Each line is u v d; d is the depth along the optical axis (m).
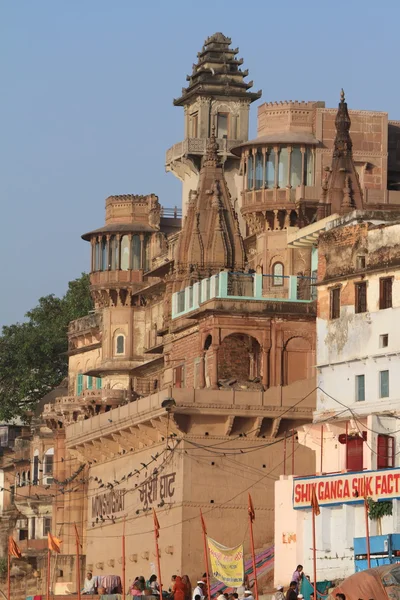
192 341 93.81
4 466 140.62
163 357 106.75
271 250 103.69
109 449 97.44
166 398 84.88
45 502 122.62
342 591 56.50
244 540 84.62
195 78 120.00
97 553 99.12
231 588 79.44
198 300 92.88
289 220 103.31
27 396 145.12
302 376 89.19
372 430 75.00
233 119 118.25
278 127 106.12
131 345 122.12
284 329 89.44
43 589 112.38
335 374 79.75
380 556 69.44
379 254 77.62
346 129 97.69
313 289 90.50
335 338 79.94
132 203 124.88
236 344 89.62
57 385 144.12
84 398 114.44
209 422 85.44
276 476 85.56
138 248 123.25
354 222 79.69
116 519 95.81
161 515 87.44
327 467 79.75
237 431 85.62
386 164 106.75
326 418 79.94
